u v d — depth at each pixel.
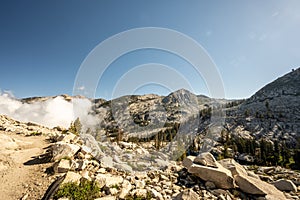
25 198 6.80
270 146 55.44
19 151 11.95
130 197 6.86
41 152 12.12
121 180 8.01
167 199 7.23
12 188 7.61
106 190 7.16
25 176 8.60
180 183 9.01
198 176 9.08
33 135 18.42
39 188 7.38
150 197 7.06
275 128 106.06
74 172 8.09
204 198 7.43
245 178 8.49
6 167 9.52
